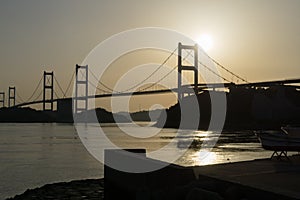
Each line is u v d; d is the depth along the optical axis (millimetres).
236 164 14375
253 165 14078
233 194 9508
